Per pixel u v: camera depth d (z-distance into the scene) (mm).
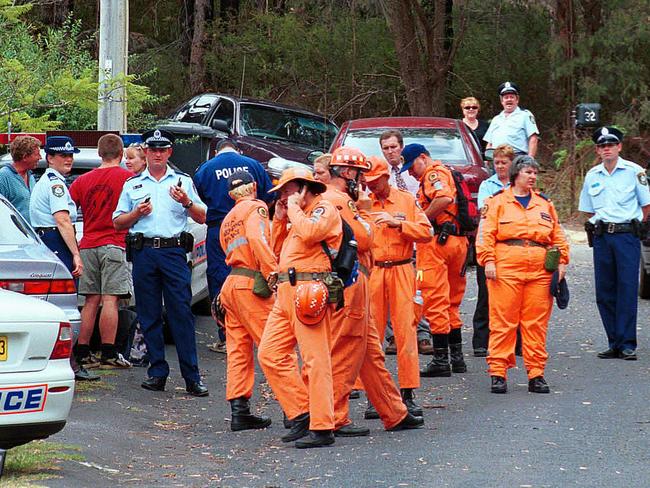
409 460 16062
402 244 19281
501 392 21141
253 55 56844
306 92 57625
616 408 19500
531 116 30125
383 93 57938
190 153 33719
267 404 20938
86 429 17781
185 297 21422
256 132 38344
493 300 21203
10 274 17797
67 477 14570
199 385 21453
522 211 21141
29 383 14250
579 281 34438
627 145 53812
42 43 32531
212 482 15109
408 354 18891
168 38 61562
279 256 18281
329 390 17109
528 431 17859
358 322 17469
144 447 17172
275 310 17609
